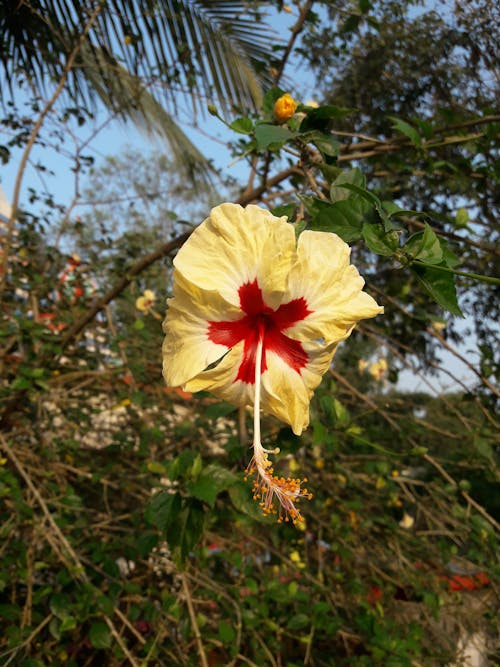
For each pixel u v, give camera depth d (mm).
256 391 1196
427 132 2027
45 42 3729
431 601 2719
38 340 2898
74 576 2018
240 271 1154
